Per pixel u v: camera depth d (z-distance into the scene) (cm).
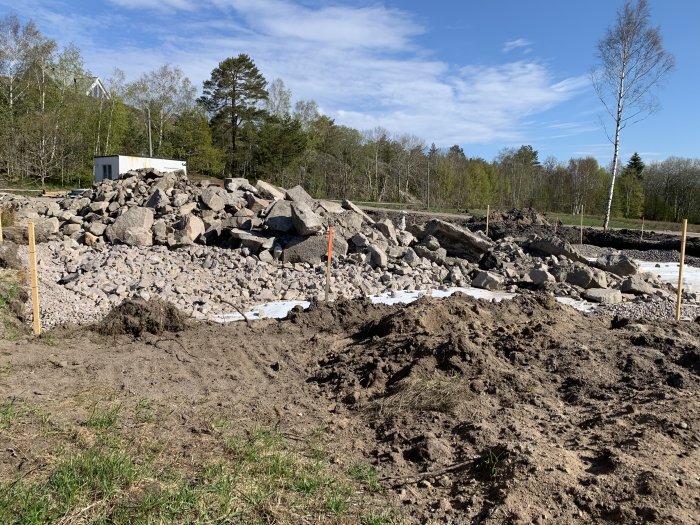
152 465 371
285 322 777
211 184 1603
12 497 313
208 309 922
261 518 321
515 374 541
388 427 466
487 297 1118
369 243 1277
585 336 650
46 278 962
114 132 4547
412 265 1273
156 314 727
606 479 345
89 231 1270
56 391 498
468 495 351
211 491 341
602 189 5372
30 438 393
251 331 743
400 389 523
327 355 648
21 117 4003
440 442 427
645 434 406
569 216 4141
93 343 664
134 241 1236
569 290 1198
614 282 1289
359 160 5706
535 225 2623
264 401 519
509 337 639
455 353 570
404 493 361
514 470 360
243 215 1350
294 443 435
